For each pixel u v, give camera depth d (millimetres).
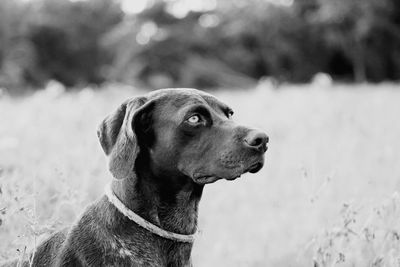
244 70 50688
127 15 51906
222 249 6852
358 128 12281
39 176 6332
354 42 46500
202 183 4180
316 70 50594
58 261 4098
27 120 10508
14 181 5340
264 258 6637
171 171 4207
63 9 53031
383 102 17766
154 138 4242
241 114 15703
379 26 45406
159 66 49750
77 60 53156
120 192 4102
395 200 4836
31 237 4312
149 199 4141
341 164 9070
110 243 4008
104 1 55469
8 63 43656
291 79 50531
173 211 4254
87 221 4156
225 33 51281
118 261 3980
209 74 48281
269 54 50312
